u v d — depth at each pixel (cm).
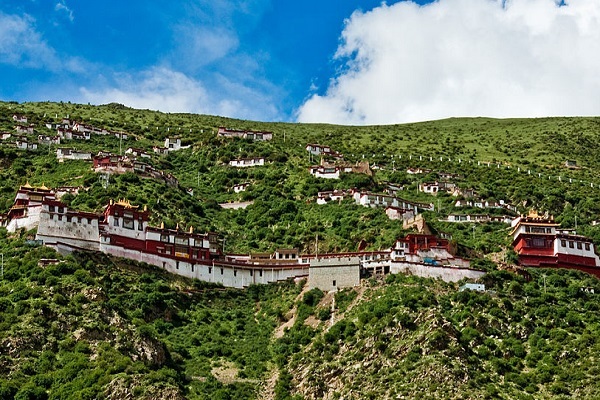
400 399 13188
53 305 14512
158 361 14488
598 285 18188
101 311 14825
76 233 17450
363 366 14212
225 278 18150
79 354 13725
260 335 16462
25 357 13462
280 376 14712
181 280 17725
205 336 16050
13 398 12712
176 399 13112
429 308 15338
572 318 15888
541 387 14025
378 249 19500
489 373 14138
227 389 14350
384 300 15750
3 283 15262
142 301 16162
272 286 18188
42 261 15838
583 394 13700
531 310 16288
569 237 19938
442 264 18288
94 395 12862
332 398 13838
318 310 16588
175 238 18638
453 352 14150
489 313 15862
